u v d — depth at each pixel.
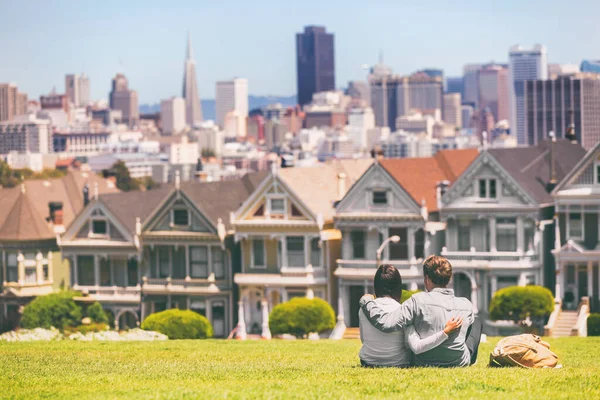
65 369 43.59
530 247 97.94
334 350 55.91
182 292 105.12
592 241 97.31
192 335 91.56
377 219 99.44
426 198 101.38
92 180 131.88
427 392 33.75
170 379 38.69
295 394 33.62
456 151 110.62
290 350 55.94
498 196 98.19
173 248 106.25
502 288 97.88
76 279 109.69
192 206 105.19
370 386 34.75
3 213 114.75
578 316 95.31
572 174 97.50
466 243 99.44
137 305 106.94
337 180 108.00
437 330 38.19
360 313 39.12
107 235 108.31
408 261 98.69
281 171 102.56
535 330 95.38
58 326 105.25
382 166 99.31
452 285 100.00
